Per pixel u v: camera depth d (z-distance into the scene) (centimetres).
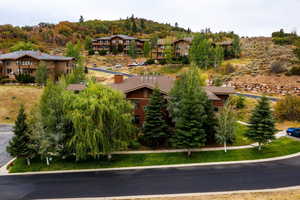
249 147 3253
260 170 2589
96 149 2739
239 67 8381
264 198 1998
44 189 2292
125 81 4391
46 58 6769
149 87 3641
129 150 3247
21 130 2922
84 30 17762
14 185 2391
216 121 3344
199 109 3162
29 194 2203
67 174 2630
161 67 9262
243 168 2652
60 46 14288
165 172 2606
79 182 2425
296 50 7831
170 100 3425
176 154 3092
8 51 10044
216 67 8650
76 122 2691
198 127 3052
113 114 2827
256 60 9162
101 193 2188
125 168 2741
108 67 10075
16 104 5241
